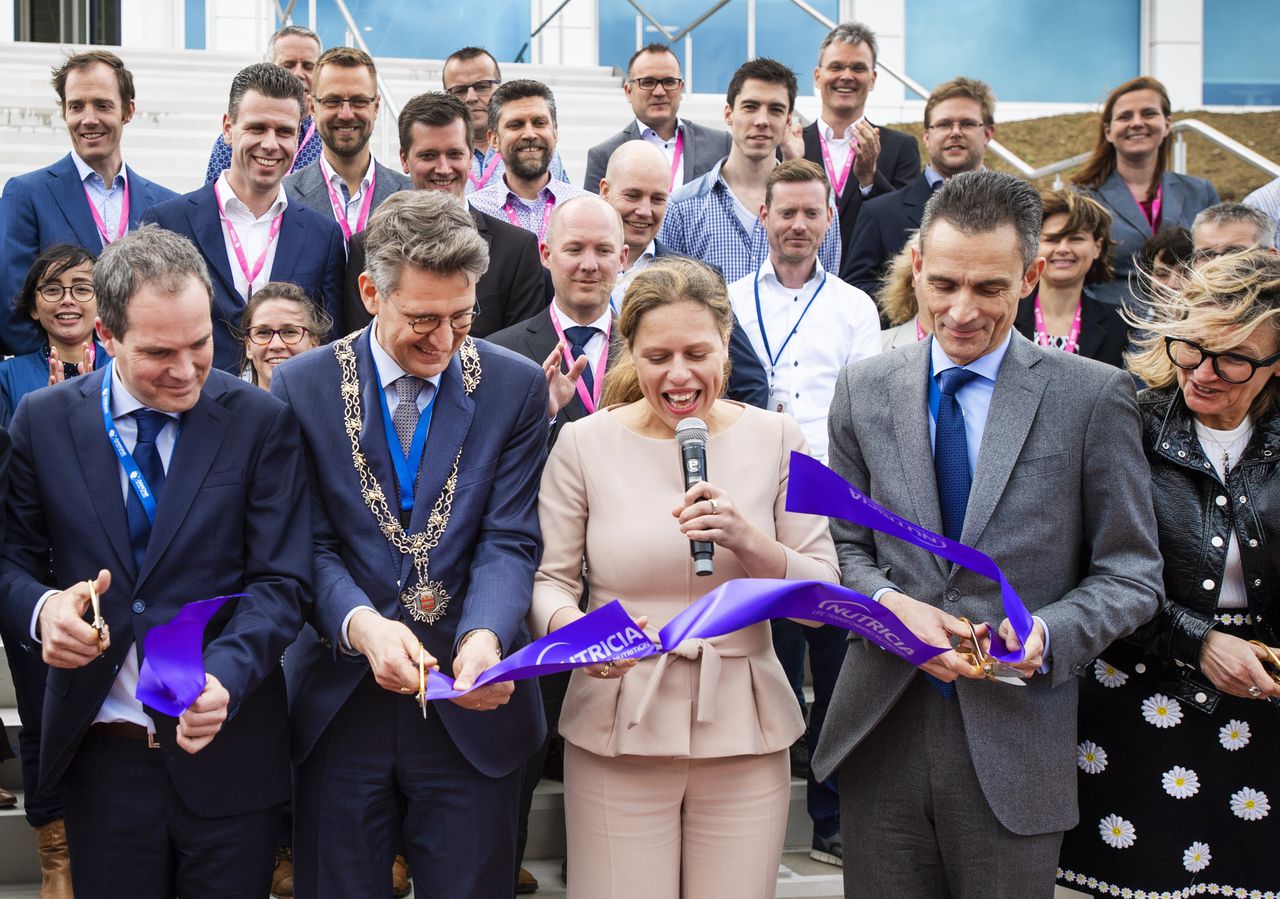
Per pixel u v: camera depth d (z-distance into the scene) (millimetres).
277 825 3033
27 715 3359
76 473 2895
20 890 4039
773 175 4871
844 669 3141
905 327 4875
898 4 13820
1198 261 4113
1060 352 3074
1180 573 3146
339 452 2992
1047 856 2947
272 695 2982
